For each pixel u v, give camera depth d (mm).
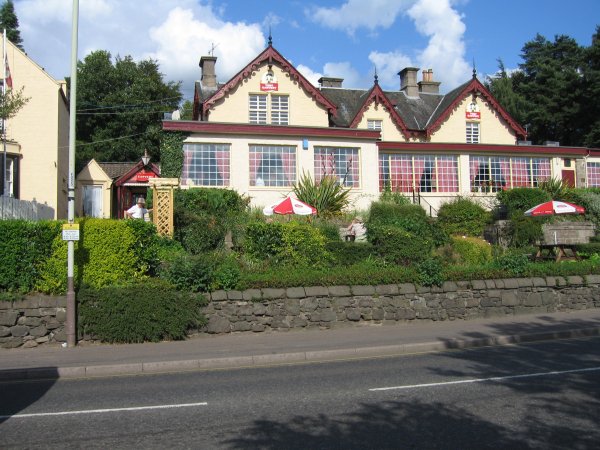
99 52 44469
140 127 44062
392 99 33969
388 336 12375
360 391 7832
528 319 14812
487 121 32406
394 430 6035
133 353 10695
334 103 29844
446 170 26500
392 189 25547
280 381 8656
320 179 23156
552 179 25703
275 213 18344
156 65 46781
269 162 22719
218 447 5547
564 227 18703
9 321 11469
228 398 7582
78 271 12148
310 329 13391
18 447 5625
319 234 15344
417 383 8266
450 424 6223
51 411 7023
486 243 18703
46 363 9828
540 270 16078
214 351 10828
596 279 16562
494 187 27016
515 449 5422
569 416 6469
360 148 23797
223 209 19062
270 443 5656
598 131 40125
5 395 8000
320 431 6035
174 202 17719
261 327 12992
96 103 43375
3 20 41719
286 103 27359
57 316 11734
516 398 7281
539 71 48094
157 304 12000
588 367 9203
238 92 26844
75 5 11641
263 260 14602
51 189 22562
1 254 11734
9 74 20969
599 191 25672
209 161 22078
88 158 40938
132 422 6473
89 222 12406
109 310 11742
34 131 22531
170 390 8164
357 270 14367
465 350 11375
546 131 45188
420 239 16078
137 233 12797
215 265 13391
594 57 41469
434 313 14609
